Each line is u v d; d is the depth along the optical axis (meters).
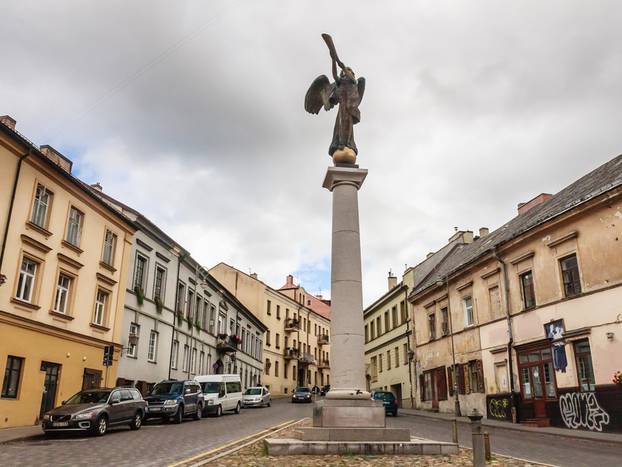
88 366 23.19
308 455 11.24
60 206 21.77
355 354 13.26
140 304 28.52
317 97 16.66
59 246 21.59
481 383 28.16
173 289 33.38
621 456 12.74
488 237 35.44
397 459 10.76
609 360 19.17
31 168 20.05
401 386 42.12
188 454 12.03
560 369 21.61
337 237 14.30
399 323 43.41
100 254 24.62
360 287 13.91
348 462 10.31
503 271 26.50
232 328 48.94
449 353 32.69
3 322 18.23
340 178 14.92
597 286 20.06
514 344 25.06
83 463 10.68
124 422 18.33
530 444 15.49
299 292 75.88
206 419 25.86
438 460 10.66
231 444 13.73
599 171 24.88
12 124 21.62
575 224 21.41
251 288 61.41
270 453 11.33
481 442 9.44
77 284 22.72
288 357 67.50
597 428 19.36
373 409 12.60
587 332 20.23
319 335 80.19
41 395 20.03
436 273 39.00
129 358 26.98
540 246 23.58
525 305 24.80
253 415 29.41
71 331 21.97
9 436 15.61
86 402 17.61
